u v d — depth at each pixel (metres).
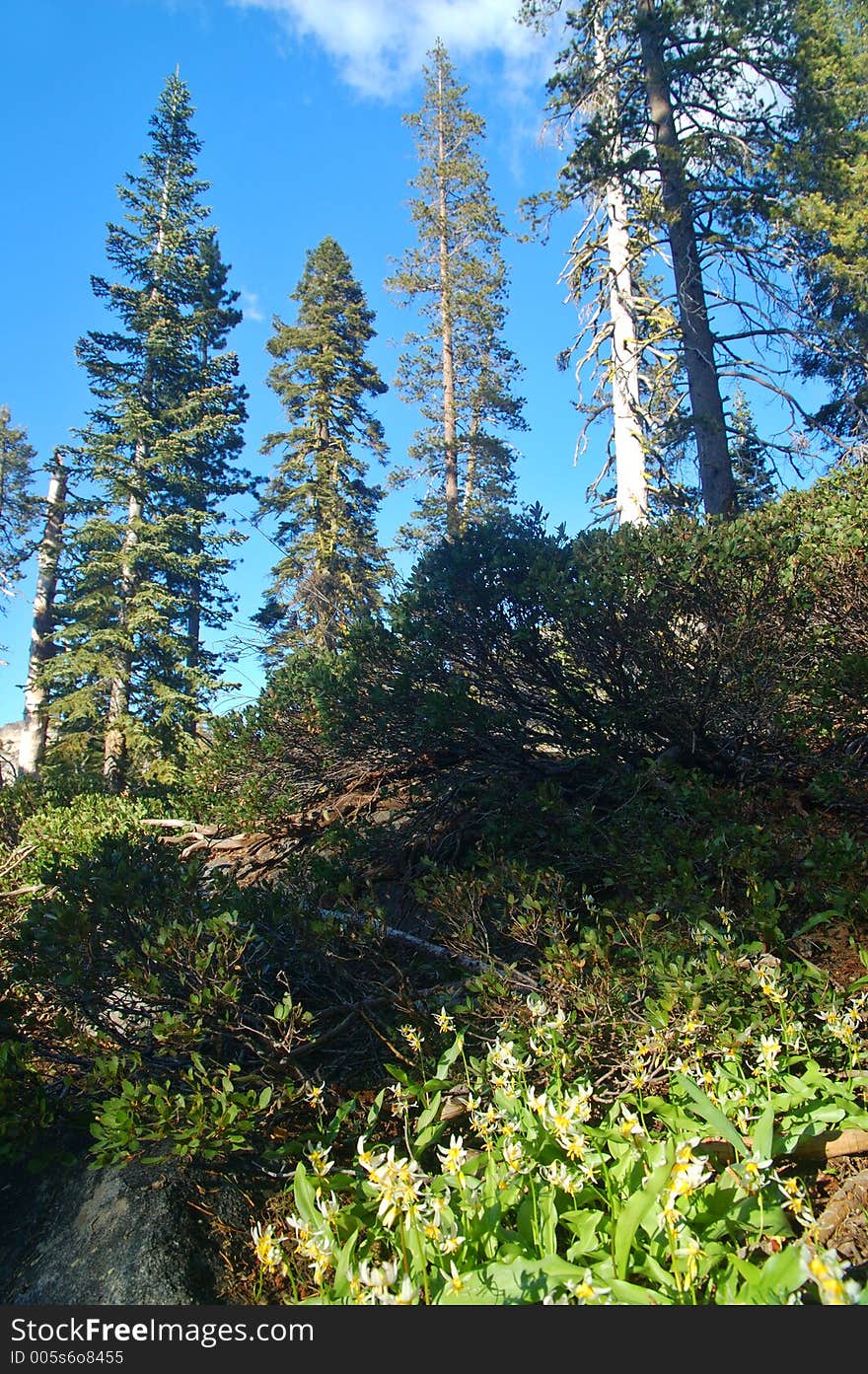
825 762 4.61
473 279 25.06
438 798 5.96
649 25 12.40
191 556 21.52
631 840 4.28
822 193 12.20
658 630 5.25
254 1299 2.61
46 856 6.90
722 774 5.51
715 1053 2.98
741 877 3.79
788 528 5.85
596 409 14.04
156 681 20.41
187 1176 3.08
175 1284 2.63
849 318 13.43
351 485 24.42
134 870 4.11
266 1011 3.69
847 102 13.45
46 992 3.80
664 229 12.75
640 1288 2.07
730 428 12.32
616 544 5.78
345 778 7.10
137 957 3.46
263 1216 2.98
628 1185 2.44
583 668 5.75
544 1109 2.61
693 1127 2.69
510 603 5.83
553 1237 2.32
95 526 20.88
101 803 8.96
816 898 3.51
